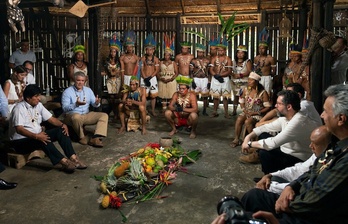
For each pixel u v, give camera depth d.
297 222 2.06
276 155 3.67
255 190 2.43
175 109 5.86
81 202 3.55
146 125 6.68
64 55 8.34
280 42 7.79
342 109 1.86
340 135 1.94
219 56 7.26
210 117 7.41
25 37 7.75
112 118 7.31
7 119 5.14
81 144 5.46
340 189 1.84
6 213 3.33
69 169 4.27
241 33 8.12
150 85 7.41
